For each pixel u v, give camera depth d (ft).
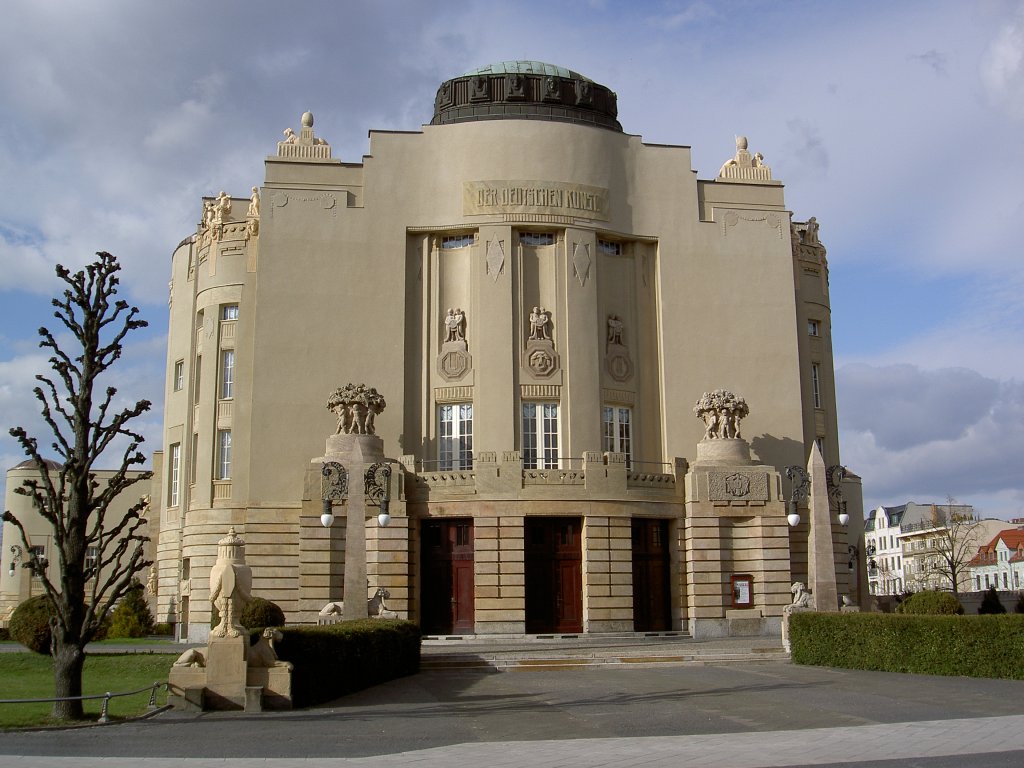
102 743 55.26
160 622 170.09
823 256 181.88
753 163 170.50
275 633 70.95
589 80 170.40
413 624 102.17
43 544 232.94
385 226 155.63
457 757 50.01
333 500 135.95
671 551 146.72
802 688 81.25
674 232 162.20
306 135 159.02
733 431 149.48
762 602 142.41
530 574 140.46
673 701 74.69
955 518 335.88
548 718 65.98
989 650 85.56
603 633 136.15
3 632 172.65
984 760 46.73
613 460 141.49
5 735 58.39
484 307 151.84
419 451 151.84
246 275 161.17
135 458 70.95
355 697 78.07
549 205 154.81
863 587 176.76
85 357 71.67
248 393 157.58
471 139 156.56
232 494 155.43
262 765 47.60
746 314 162.50
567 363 151.33
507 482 137.69
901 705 69.77
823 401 176.04
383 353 152.05
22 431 67.87
